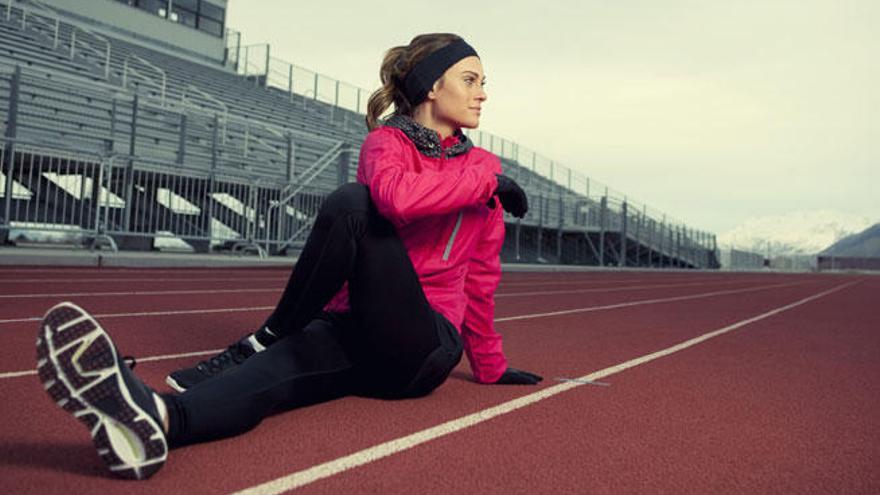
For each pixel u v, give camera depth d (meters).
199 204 11.80
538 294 8.95
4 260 8.81
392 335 1.91
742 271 44.12
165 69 19.62
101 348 1.29
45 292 5.77
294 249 13.45
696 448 1.91
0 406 2.08
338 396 2.09
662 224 30.64
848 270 56.66
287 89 24.39
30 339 3.36
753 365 3.59
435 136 2.00
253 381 1.69
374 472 1.57
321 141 14.84
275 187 12.99
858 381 3.21
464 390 2.55
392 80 2.12
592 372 3.12
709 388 2.86
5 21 16.08
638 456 1.80
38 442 1.73
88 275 7.94
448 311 2.12
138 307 5.03
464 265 2.19
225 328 4.12
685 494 1.52
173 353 3.16
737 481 1.64
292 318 1.83
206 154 14.04
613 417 2.24
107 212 10.34
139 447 1.39
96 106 12.65
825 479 1.68
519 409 2.28
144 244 11.63
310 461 1.62
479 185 1.84
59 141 10.62
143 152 12.98
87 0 21.64
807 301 10.27
